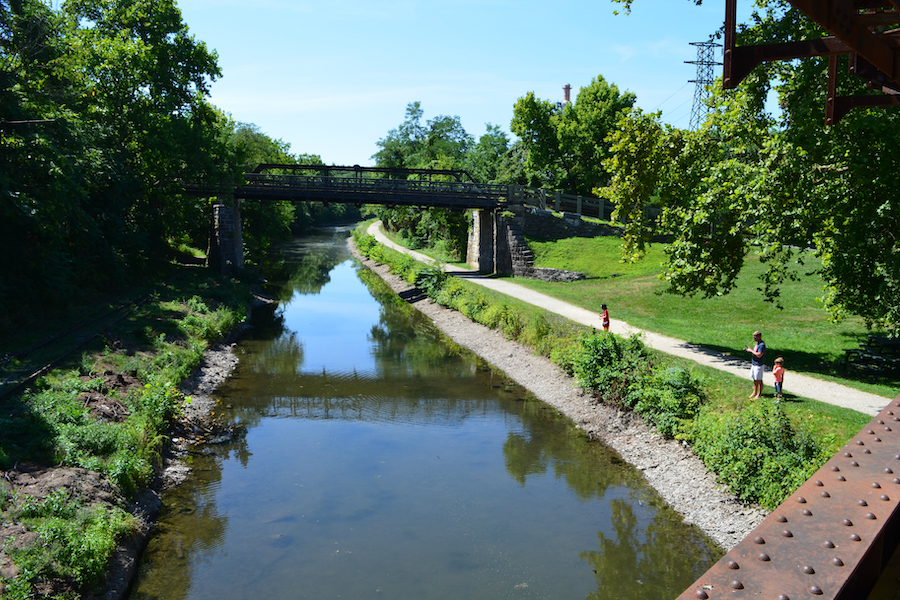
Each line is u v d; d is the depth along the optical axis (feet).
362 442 57.88
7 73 73.00
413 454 54.95
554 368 76.89
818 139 51.93
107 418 50.21
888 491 8.82
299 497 46.47
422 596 34.12
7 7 78.59
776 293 64.44
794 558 6.70
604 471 50.60
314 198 147.13
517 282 130.82
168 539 40.19
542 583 35.47
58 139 81.51
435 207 156.35
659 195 72.84
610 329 80.43
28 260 74.64
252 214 180.86
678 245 69.10
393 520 42.98
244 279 145.48
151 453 49.14
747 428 43.34
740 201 61.46
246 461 53.31
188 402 61.98
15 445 40.88
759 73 62.08
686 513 42.98
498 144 244.22
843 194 53.31
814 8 15.20
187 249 165.68
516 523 42.52
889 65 20.81
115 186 103.30
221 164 132.77
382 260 206.28
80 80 100.48
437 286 137.49
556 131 172.14
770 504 39.37
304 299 148.36
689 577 36.01
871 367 59.67
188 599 33.88
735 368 61.21
